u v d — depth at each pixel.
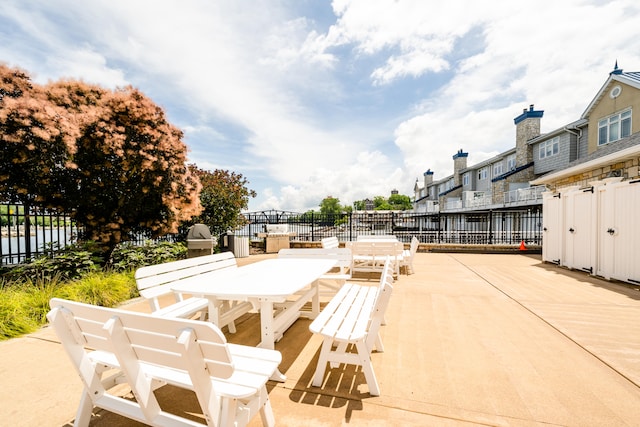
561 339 3.41
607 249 6.64
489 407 2.18
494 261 9.79
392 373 2.68
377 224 14.77
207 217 10.84
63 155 5.59
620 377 2.58
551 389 2.41
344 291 3.76
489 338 3.46
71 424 2.07
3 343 3.35
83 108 6.11
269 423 1.87
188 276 3.86
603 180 6.79
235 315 3.60
